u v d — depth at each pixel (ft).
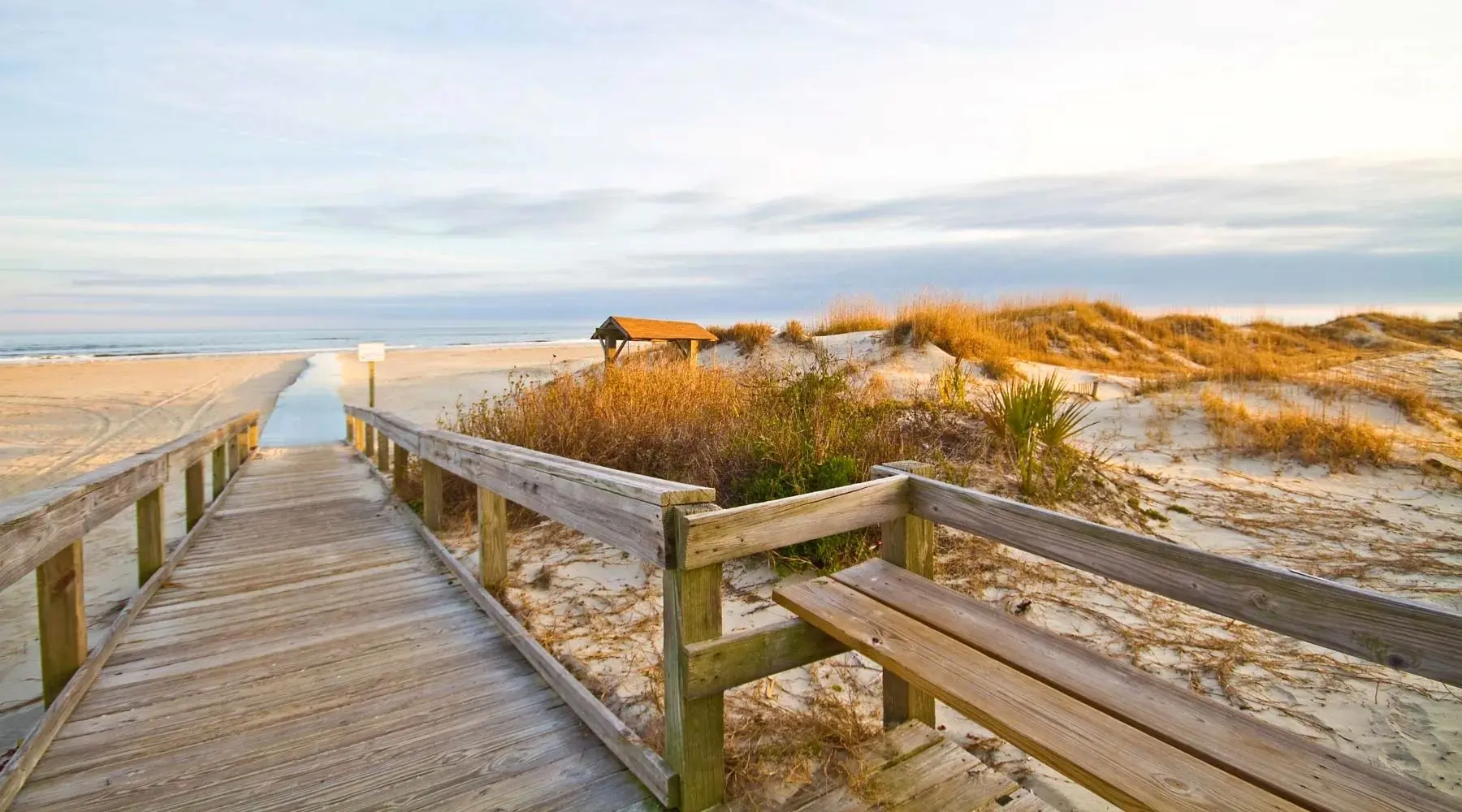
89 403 57.47
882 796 7.30
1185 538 17.92
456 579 14.89
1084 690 5.66
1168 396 35.04
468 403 54.39
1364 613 4.70
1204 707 5.39
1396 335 62.90
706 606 7.15
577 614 12.94
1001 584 13.94
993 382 38.06
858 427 19.61
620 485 8.03
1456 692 10.48
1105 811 7.63
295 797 7.45
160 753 8.25
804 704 9.63
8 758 8.29
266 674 10.31
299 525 19.79
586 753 8.34
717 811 7.19
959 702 5.57
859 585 8.06
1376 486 22.63
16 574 7.95
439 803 7.36
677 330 44.16
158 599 13.56
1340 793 4.35
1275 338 63.62
